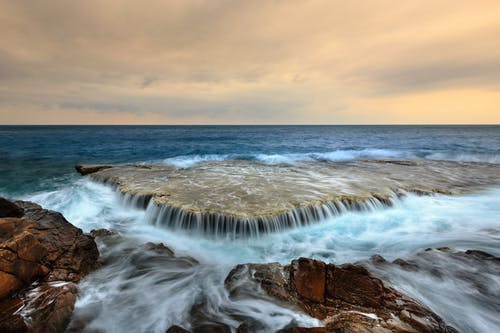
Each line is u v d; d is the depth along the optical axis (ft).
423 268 18.86
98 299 16.70
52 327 13.08
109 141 142.61
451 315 14.64
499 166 59.82
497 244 24.14
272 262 21.08
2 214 22.40
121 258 21.66
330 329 12.87
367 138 173.47
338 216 30.78
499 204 34.55
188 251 24.43
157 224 29.63
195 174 46.75
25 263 16.03
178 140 155.22
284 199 31.14
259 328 13.94
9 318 12.94
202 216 26.89
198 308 16.03
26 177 53.47
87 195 39.99
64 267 18.08
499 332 13.73
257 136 197.36
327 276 16.72
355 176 45.83
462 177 47.50
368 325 13.01
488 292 16.43
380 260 19.94
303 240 25.90
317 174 47.47
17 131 252.83
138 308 16.19
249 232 25.84
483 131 264.93
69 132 239.30
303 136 197.88
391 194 34.91
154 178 42.98
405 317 13.66
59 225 21.90
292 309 15.06
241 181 40.73
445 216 31.12
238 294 16.80
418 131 271.69
